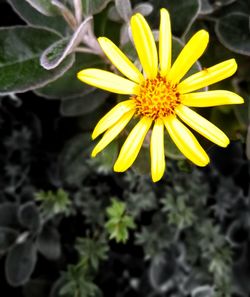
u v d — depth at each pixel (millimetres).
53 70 108
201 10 121
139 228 154
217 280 149
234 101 98
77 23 106
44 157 156
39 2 101
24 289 153
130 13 107
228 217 155
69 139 151
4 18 149
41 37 114
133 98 104
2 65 110
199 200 149
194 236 151
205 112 119
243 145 145
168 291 155
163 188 150
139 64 107
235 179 152
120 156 100
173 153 108
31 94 153
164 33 97
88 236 144
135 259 156
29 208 145
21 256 145
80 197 149
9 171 154
